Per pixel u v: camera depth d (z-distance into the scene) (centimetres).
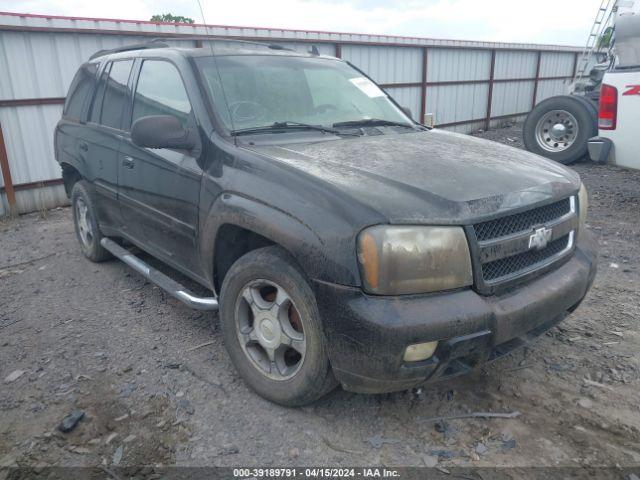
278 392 271
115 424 269
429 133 369
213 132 306
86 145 451
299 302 245
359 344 222
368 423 265
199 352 337
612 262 480
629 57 593
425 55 1441
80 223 512
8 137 769
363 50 1278
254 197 263
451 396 286
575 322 368
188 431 262
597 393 288
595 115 864
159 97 361
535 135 926
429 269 221
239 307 285
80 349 345
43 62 784
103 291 440
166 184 337
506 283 242
